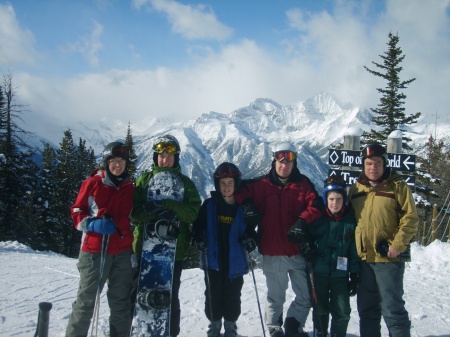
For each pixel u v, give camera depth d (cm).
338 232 375
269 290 399
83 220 336
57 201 3022
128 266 356
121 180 357
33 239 2416
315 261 381
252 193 404
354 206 376
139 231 375
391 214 352
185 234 387
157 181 362
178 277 375
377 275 352
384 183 362
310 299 390
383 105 2088
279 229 390
